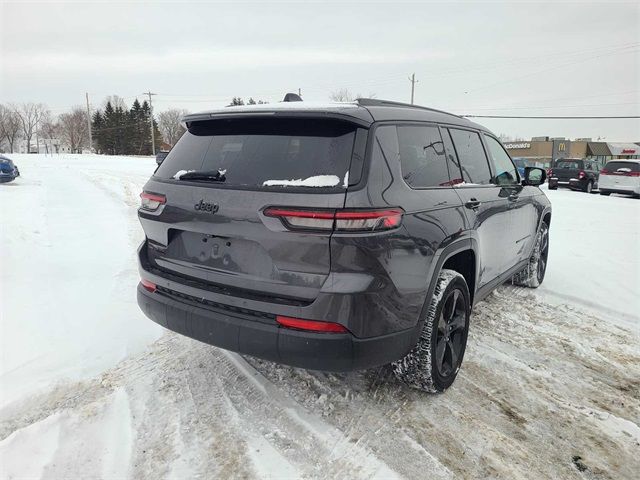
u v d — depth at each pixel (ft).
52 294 15.48
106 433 8.58
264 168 8.24
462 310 10.56
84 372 10.77
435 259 8.99
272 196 7.74
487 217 11.68
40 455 7.96
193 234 9.01
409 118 9.63
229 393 9.89
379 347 7.96
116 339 12.42
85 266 18.67
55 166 96.58
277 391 9.98
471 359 11.78
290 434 8.59
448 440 8.59
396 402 9.71
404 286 8.25
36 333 12.61
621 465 8.13
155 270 9.78
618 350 12.54
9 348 11.72
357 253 7.43
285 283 7.81
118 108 317.83
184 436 8.50
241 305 8.17
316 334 7.57
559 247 25.13
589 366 11.62
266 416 9.11
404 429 8.84
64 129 366.84
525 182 15.07
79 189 45.09
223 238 8.48
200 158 9.27
